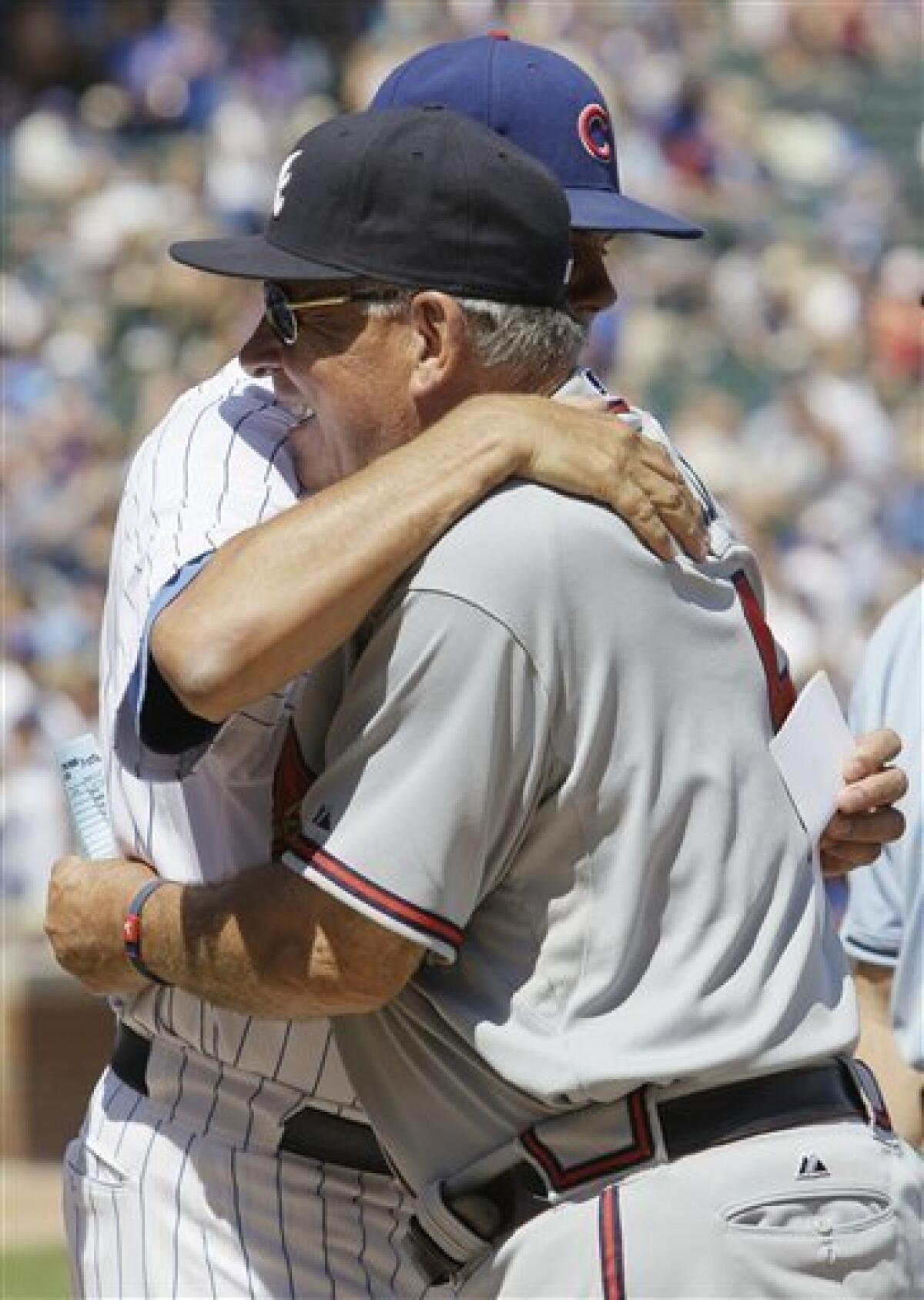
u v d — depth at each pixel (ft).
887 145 237.25
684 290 208.44
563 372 31.91
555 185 31.45
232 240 32.37
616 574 30.07
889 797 33.63
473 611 29.30
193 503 33.40
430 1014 31.04
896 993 40.24
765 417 196.13
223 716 29.66
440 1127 31.24
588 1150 30.01
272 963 30.42
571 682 29.68
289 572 29.09
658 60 237.86
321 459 33.53
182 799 33.60
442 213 30.48
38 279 203.31
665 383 201.05
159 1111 35.70
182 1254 35.19
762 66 243.19
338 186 30.78
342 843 29.53
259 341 32.65
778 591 170.40
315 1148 35.04
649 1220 29.60
